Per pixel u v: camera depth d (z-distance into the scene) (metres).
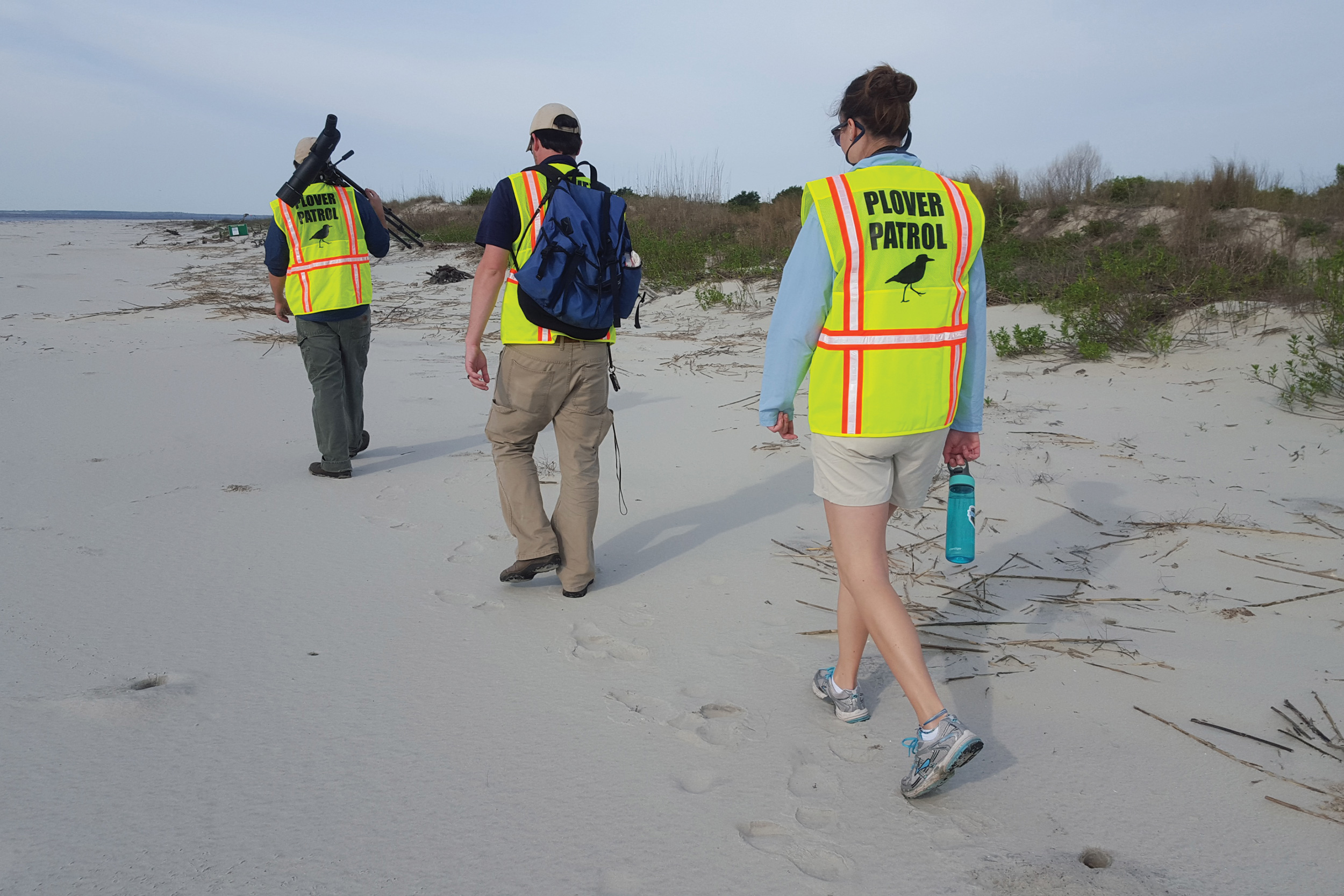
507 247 3.05
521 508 3.21
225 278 16.81
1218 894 1.70
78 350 7.95
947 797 2.04
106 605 2.98
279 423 5.89
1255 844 1.86
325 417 4.65
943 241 1.99
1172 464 4.91
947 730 1.89
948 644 2.86
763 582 3.41
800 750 2.24
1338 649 2.75
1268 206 12.22
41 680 2.44
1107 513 4.11
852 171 2.04
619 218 3.09
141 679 2.49
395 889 1.70
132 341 8.67
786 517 4.20
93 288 14.34
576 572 3.23
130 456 4.91
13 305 11.64
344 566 3.48
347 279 4.69
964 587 3.32
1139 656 2.73
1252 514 4.03
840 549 2.10
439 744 2.23
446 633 2.91
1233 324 7.92
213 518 3.96
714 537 3.94
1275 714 2.38
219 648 2.71
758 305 11.98
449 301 13.85
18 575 3.17
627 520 4.20
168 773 2.05
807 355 2.01
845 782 2.11
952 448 2.28
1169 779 2.10
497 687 2.55
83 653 2.63
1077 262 11.02
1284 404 5.98
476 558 3.63
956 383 2.05
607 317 3.07
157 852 1.78
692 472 5.01
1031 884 1.73
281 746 2.19
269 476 4.70
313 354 4.67
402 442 5.63
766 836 1.91
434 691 2.51
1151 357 7.69
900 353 1.97
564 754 2.20
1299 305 7.79
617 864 1.79
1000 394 6.92
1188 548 3.65
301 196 4.62
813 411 2.06
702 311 12.19
